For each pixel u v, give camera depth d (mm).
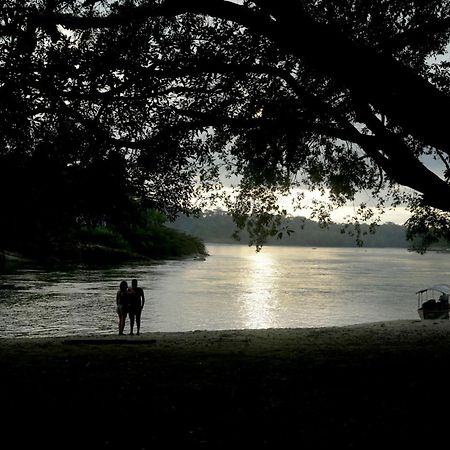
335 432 6211
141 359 11547
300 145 13477
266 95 11320
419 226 15562
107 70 9617
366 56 7352
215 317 32531
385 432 6137
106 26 9266
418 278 76562
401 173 9570
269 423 6613
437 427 6223
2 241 9242
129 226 10609
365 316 35312
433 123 7270
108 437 6156
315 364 10578
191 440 6035
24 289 46531
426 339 15695
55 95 9375
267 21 8008
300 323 31188
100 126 10414
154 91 10188
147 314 33219
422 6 10750
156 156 10898
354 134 9922
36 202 9023
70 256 90125
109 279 59562
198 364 10781
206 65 9852
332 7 10547
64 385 8742
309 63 8125
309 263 136500
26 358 11766
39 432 6332
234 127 10523
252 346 13984
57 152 9422
